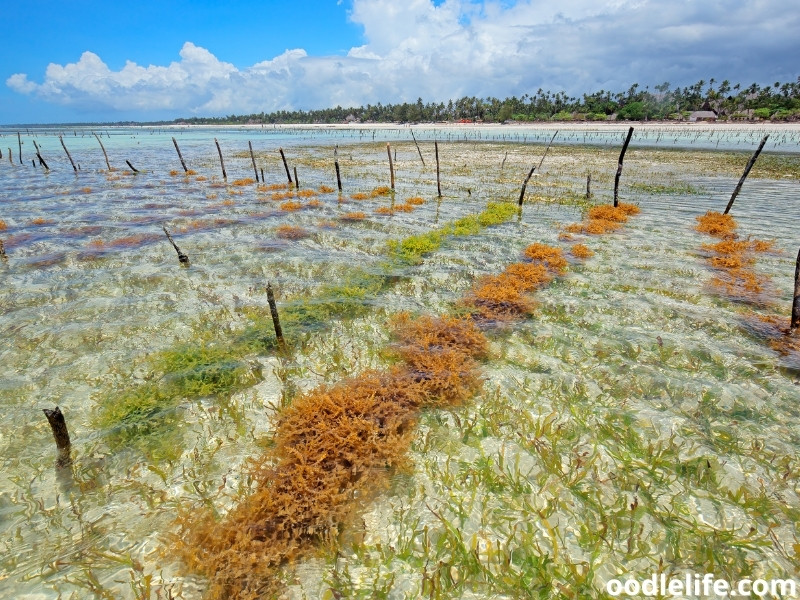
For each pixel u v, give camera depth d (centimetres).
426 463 525
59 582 389
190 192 2283
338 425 528
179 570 395
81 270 1148
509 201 1997
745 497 466
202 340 810
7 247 1327
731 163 3177
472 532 439
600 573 395
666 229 1499
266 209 1847
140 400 632
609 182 2444
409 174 2892
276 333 747
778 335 791
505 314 885
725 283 1027
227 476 505
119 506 466
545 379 688
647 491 481
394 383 627
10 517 452
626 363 724
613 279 1070
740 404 619
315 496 441
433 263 1210
